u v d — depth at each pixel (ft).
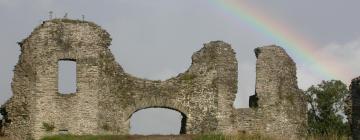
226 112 191.11
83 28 185.57
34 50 182.29
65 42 183.83
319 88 241.14
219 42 193.98
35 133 179.22
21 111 180.55
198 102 189.88
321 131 232.94
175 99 189.06
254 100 197.98
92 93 183.93
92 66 184.75
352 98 135.03
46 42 182.70
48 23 183.62
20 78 182.09
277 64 197.88
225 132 188.96
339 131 232.53
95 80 184.44
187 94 189.67
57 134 180.04
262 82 196.24
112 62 187.21
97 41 186.39
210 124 189.37
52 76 181.98
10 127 181.16
